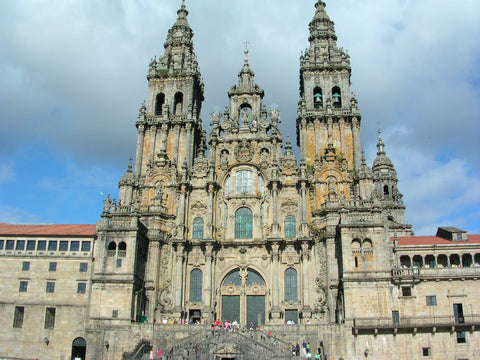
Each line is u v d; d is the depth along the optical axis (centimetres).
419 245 5900
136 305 6097
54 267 6144
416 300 5588
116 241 6138
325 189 6881
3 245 6294
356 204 6319
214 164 7238
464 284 5600
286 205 6931
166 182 7181
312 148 7169
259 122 7462
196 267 6788
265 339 5366
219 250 6869
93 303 5891
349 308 5584
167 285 6600
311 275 6450
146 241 6656
